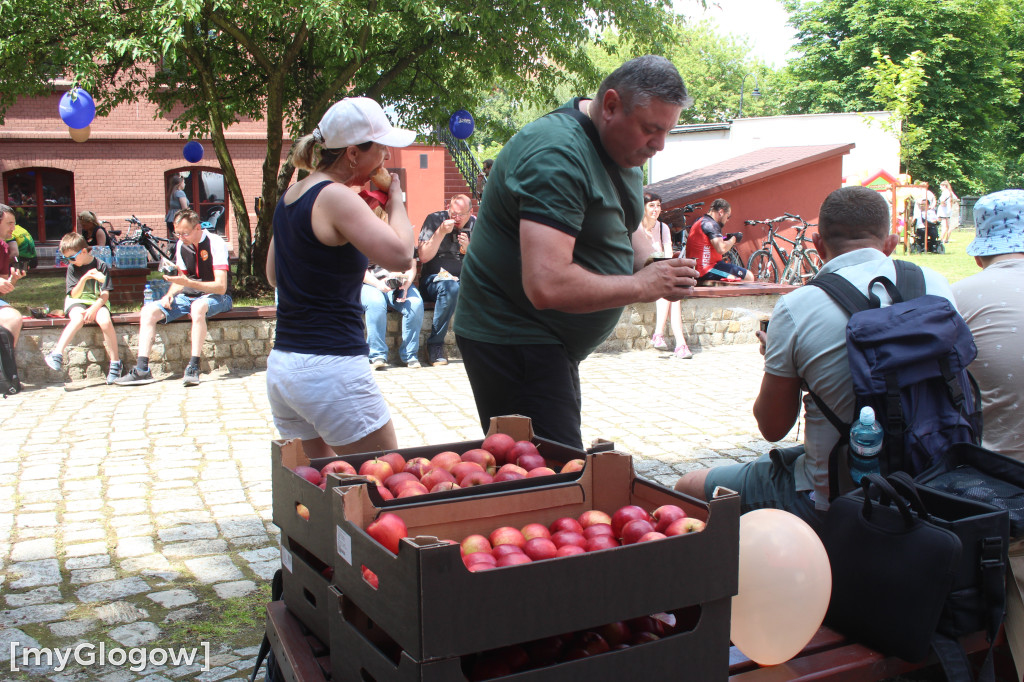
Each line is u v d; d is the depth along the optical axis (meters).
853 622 2.39
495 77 16.75
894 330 2.49
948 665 2.21
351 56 12.95
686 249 11.68
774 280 15.30
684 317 10.50
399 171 19.59
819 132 24.94
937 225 25.27
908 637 2.24
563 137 2.64
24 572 3.85
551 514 2.12
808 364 2.64
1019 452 3.11
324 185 2.88
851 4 43.69
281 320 3.05
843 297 2.64
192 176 22.88
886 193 24.89
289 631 2.29
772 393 2.79
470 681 1.67
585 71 15.48
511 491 2.07
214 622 3.39
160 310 8.32
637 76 2.60
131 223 18.55
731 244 11.55
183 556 4.06
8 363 7.73
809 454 2.73
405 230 3.00
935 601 2.20
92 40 11.27
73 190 22.08
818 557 2.23
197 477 5.31
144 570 3.89
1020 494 2.42
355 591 1.80
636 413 7.09
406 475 2.22
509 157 2.82
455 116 15.31
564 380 3.10
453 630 1.54
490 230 3.00
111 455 5.79
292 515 2.25
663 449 6.00
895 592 2.27
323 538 2.02
